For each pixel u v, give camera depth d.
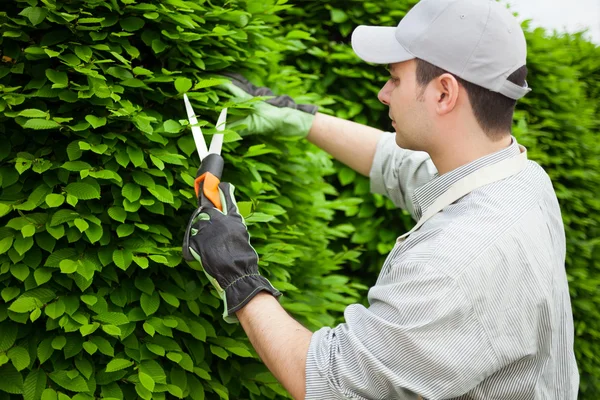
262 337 1.32
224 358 1.68
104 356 1.63
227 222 1.43
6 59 1.65
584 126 3.73
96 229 1.54
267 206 1.89
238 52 2.00
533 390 1.28
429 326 1.16
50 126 1.48
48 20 1.59
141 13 1.69
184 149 1.71
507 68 1.28
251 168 1.85
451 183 1.35
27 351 1.50
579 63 4.38
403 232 3.00
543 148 3.45
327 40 3.03
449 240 1.21
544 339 1.28
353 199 2.64
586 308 3.45
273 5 2.22
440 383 1.18
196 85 1.63
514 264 1.22
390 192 1.96
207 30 1.79
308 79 2.91
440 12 1.30
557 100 3.55
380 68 2.96
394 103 1.40
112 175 1.54
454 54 1.29
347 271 3.15
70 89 1.59
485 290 1.18
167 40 1.76
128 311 1.64
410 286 1.19
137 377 1.58
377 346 1.19
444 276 1.17
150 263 1.67
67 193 1.53
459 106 1.32
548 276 1.26
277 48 2.17
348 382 1.20
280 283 1.87
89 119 1.51
